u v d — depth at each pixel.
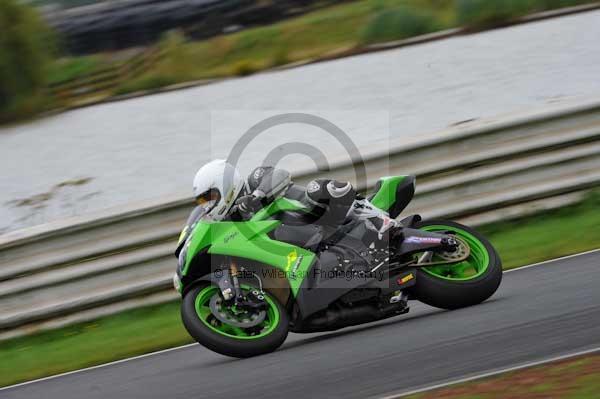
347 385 15.72
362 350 17.83
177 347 22.09
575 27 67.56
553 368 14.64
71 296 26.98
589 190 29.73
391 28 81.50
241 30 97.56
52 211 43.72
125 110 70.94
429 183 29.06
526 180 29.59
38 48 77.94
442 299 19.22
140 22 97.56
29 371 22.81
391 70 64.56
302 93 62.91
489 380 14.60
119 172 49.72
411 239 19.38
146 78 83.62
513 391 13.90
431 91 55.03
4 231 41.09
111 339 24.70
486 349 16.38
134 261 27.22
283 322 18.42
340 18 91.69
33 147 61.84
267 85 68.94
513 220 29.42
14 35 76.56
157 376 19.14
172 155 51.81
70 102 79.19
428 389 14.73
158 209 27.38
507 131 29.41
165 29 97.94
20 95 75.56
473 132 29.20
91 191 46.53
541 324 17.42
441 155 29.17
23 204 45.88
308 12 96.88
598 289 19.59
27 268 26.73
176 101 70.19
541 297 19.73
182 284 18.98
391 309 19.25
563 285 20.69
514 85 52.53
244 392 16.34
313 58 78.31
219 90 71.25
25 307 26.75
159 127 61.00
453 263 19.27
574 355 15.18
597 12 72.88
